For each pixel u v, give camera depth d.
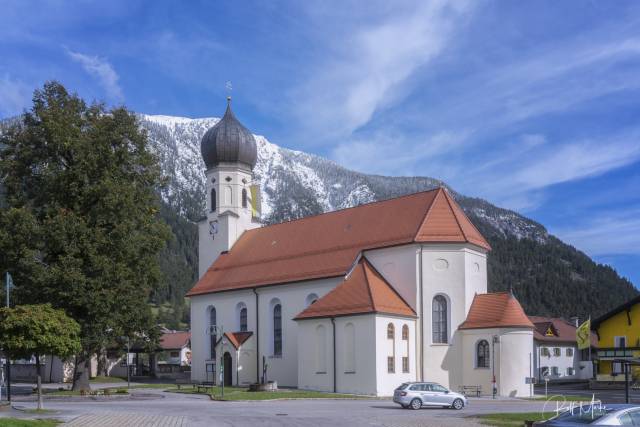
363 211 70.81
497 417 36.34
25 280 53.00
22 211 52.81
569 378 98.81
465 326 61.12
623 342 73.94
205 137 85.19
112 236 54.28
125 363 92.25
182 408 41.03
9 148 57.91
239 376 69.88
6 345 37.84
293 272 69.06
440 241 62.25
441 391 43.94
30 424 28.84
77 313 53.94
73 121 56.09
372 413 38.94
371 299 58.09
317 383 59.94
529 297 197.88
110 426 29.97
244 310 73.56
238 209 83.31
